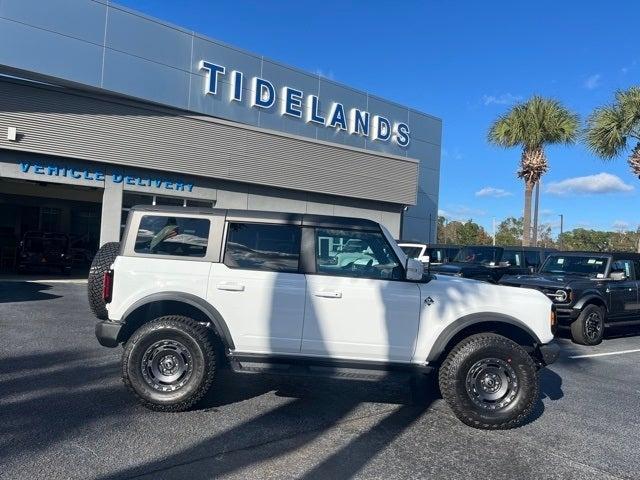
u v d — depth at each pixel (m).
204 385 5.22
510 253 16.27
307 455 4.41
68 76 16.02
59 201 27.06
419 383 6.48
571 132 23.94
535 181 25.14
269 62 21.41
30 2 15.40
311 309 5.28
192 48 18.98
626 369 8.40
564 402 6.31
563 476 4.23
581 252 12.11
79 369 6.57
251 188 20.05
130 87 17.27
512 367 5.26
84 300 12.69
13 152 15.30
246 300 5.30
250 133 19.67
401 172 24.33
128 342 5.23
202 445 4.49
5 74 15.42
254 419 5.18
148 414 5.15
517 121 24.48
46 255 18.97
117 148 16.81
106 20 16.78
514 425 5.24
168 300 5.34
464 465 4.36
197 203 19.09
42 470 3.89
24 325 9.15
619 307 11.12
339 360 5.32
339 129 23.91
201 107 19.30
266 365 5.34
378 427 5.15
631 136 18.09
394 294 5.32
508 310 5.45
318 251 5.45
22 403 5.28
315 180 21.47
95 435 4.59
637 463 4.54
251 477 3.96
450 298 5.41
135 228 5.52
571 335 10.74
